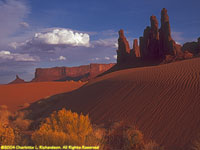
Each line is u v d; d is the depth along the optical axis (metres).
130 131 8.30
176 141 8.75
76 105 18.88
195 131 8.94
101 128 10.02
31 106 30.88
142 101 13.72
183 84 14.06
